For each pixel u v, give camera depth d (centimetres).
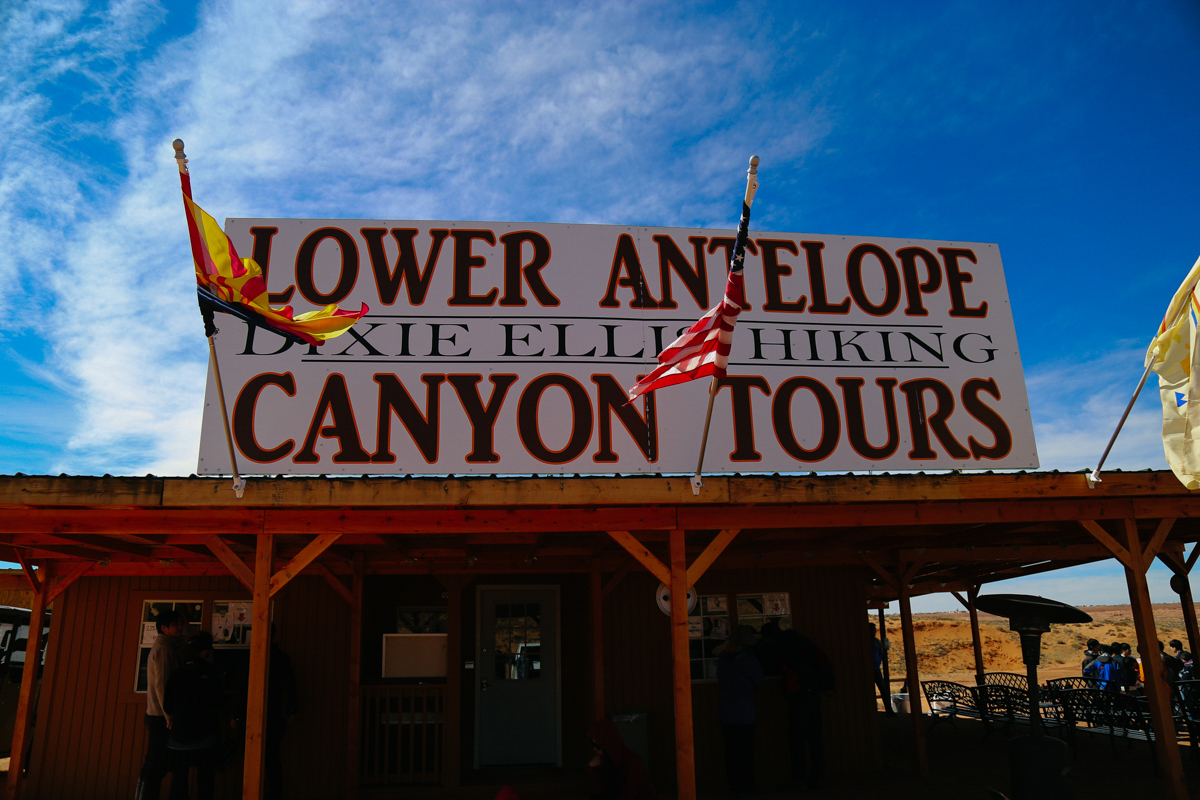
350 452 738
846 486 648
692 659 1005
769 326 816
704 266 830
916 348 830
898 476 655
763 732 981
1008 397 827
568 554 953
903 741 1236
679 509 672
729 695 874
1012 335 848
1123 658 1265
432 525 650
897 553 980
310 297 783
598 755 529
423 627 1127
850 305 834
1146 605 684
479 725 1041
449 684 946
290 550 855
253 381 745
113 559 915
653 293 814
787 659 915
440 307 786
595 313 800
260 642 607
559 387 775
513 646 1076
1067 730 1060
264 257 792
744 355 804
